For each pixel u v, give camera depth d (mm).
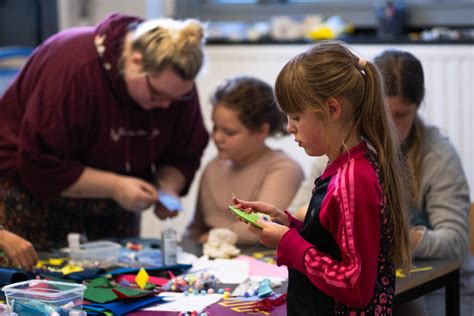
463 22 4320
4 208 2723
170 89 2562
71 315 1753
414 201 2416
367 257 1569
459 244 2350
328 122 1678
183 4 4758
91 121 2674
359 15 4492
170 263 2311
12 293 1826
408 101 2309
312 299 1694
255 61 4305
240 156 2840
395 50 2422
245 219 1746
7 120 2760
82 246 2521
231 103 2775
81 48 2654
